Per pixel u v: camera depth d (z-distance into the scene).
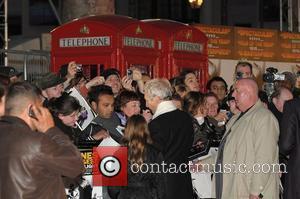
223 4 34.38
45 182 5.28
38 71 13.07
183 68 13.40
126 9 34.41
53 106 7.09
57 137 5.44
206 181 8.37
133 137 6.86
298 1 22.27
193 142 7.98
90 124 7.79
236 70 11.53
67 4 14.92
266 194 7.39
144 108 8.62
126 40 12.12
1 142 5.27
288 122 7.88
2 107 5.75
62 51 12.30
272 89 11.50
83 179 7.13
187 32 13.61
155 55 12.82
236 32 16.47
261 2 38.50
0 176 5.26
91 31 12.08
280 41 17.47
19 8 36.16
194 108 8.73
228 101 9.89
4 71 8.59
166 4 34.75
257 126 7.41
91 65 12.06
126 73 12.05
